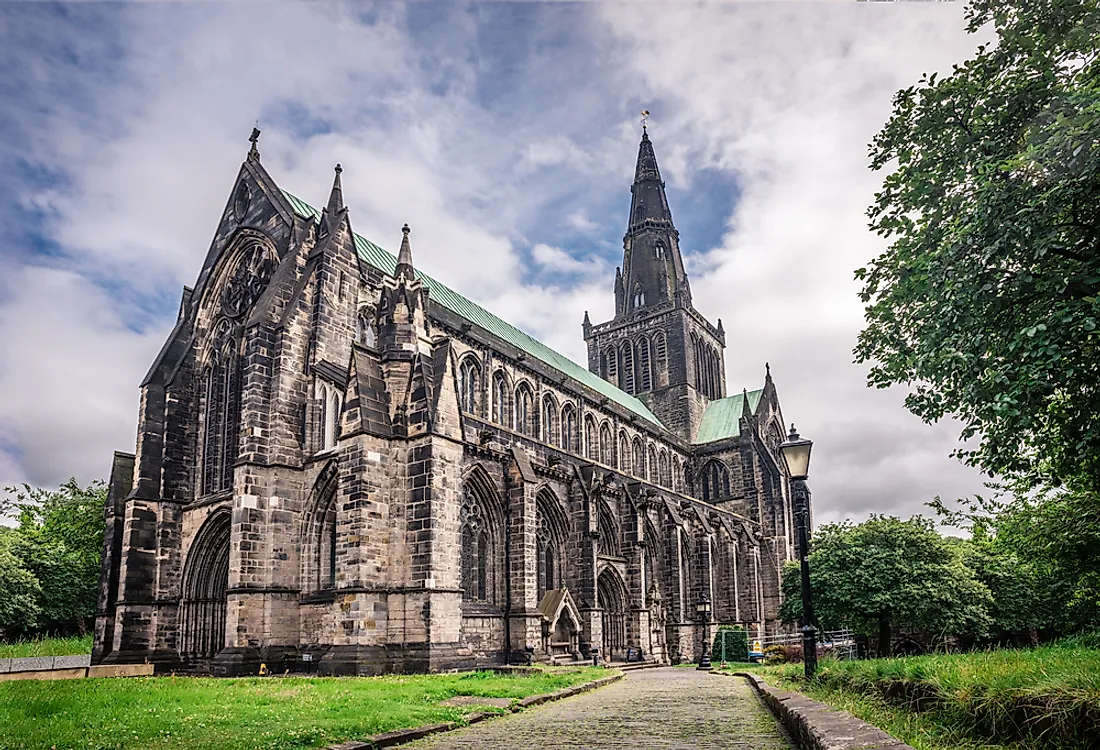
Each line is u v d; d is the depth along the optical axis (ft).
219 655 149.69
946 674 54.34
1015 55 74.18
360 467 148.36
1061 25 71.31
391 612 145.79
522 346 277.23
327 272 180.86
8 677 122.21
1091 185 61.41
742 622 299.79
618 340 388.98
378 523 148.36
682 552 266.77
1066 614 169.58
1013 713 43.86
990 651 88.79
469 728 72.38
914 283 76.33
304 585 158.81
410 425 156.66
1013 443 71.77
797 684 94.32
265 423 164.76
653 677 165.37
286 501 162.20
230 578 153.99
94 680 105.91
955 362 69.00
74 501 290.15
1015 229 63.67
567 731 69.82
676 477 336.90
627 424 305.12
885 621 187.52
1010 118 73.82
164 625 175.63
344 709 76.07
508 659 175.73
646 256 395.96
